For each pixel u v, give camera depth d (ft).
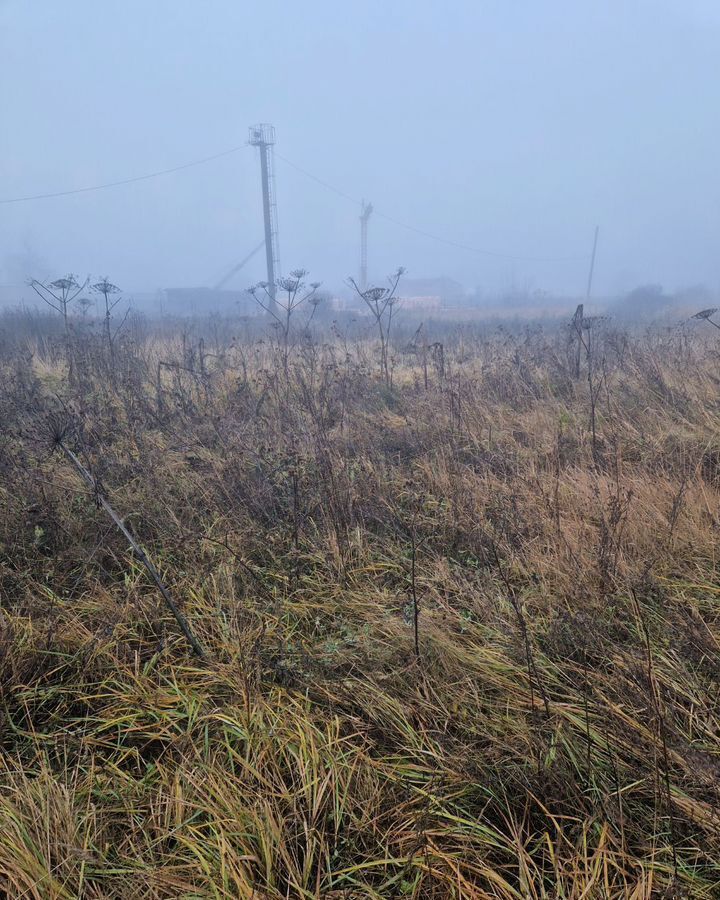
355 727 7.38
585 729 6.97
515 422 18.07
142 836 6.04
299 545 11.37
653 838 5.76
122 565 11.07
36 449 13.98
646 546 10.64
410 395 21.48
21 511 11.34
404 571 10.57
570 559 10.11
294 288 29.25
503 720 7.27
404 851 5.83
